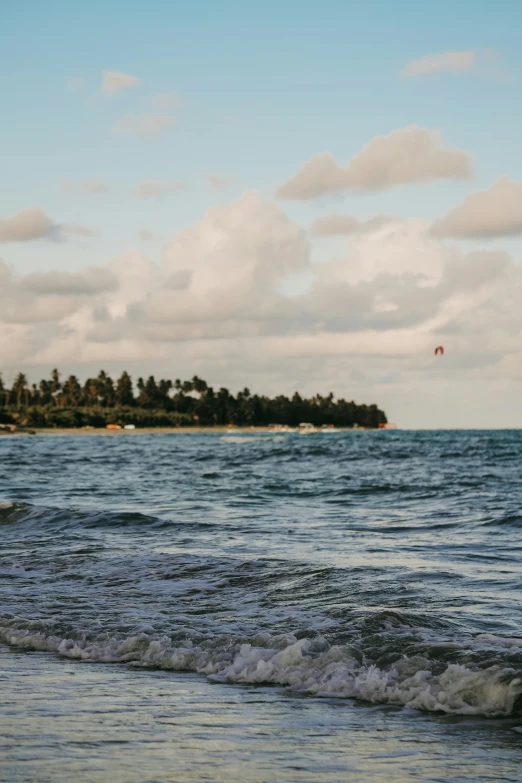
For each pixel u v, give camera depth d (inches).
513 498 1195.9
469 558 607.5
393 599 442.3
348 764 211.3
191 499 1216.2
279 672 309.6
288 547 675.4
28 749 218.4
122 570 554.9
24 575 547.8
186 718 253.9
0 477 1753.2
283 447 3941.9
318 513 997.8
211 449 3902.6
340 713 263.0
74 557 615.8
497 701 264.1
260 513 996.6
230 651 339.0
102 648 357.4
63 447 4416.8
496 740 233.3
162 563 574.6
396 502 1163.9
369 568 543.5
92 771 201.5
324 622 385.7
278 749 223.5
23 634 383.2
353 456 2898.6
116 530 791.7
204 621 396.5
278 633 365.1
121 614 419.2
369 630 360.2
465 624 376.5
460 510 1024.9
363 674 299.3
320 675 303.3
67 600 459.8
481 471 1982.0
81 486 1496.1
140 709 263.9
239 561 575.8
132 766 206.2
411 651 315.6
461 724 249.9
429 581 495.8
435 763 212.8
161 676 315.0
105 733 235.1
